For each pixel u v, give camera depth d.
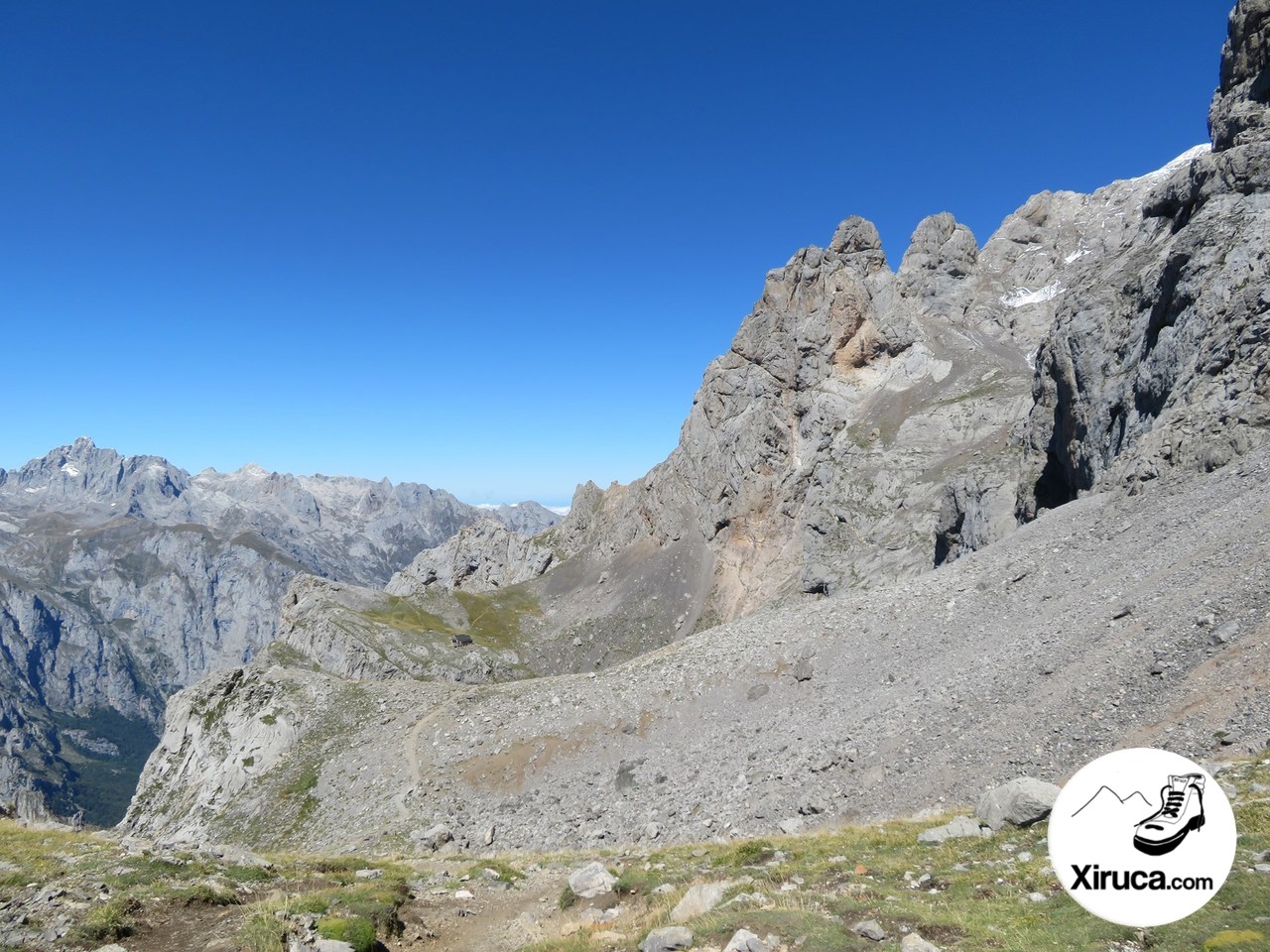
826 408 184.25
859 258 198.75
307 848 72.50
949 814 29.97
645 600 195.50
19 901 19.95
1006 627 53.78
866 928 15.66
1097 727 33.59
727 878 24.34
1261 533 40.25
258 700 111.69
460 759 75.94
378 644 174.62
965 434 154.50
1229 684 29.77
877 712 51.16
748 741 59.69
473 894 28.30
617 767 65.50
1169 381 66.81
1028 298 198.38
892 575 131.88
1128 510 59.03
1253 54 74.00
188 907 21.61
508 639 196.38
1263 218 64.06
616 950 18.45
